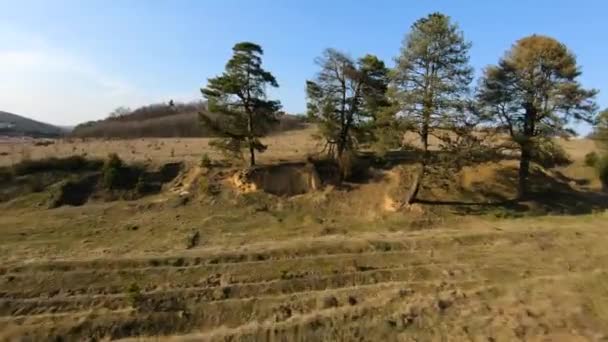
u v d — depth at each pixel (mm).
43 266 17641
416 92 26922
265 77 30438
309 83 31297
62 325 14203
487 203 29875
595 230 25562
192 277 17703
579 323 15375
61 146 41656
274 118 32000
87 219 25031
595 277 19031
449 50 26594
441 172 28594
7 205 27016
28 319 14570
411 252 21297
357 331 14734
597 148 40250
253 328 14570
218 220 25578
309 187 30672
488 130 30469
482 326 15125
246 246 21172
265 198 29062
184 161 33281
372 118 31141
